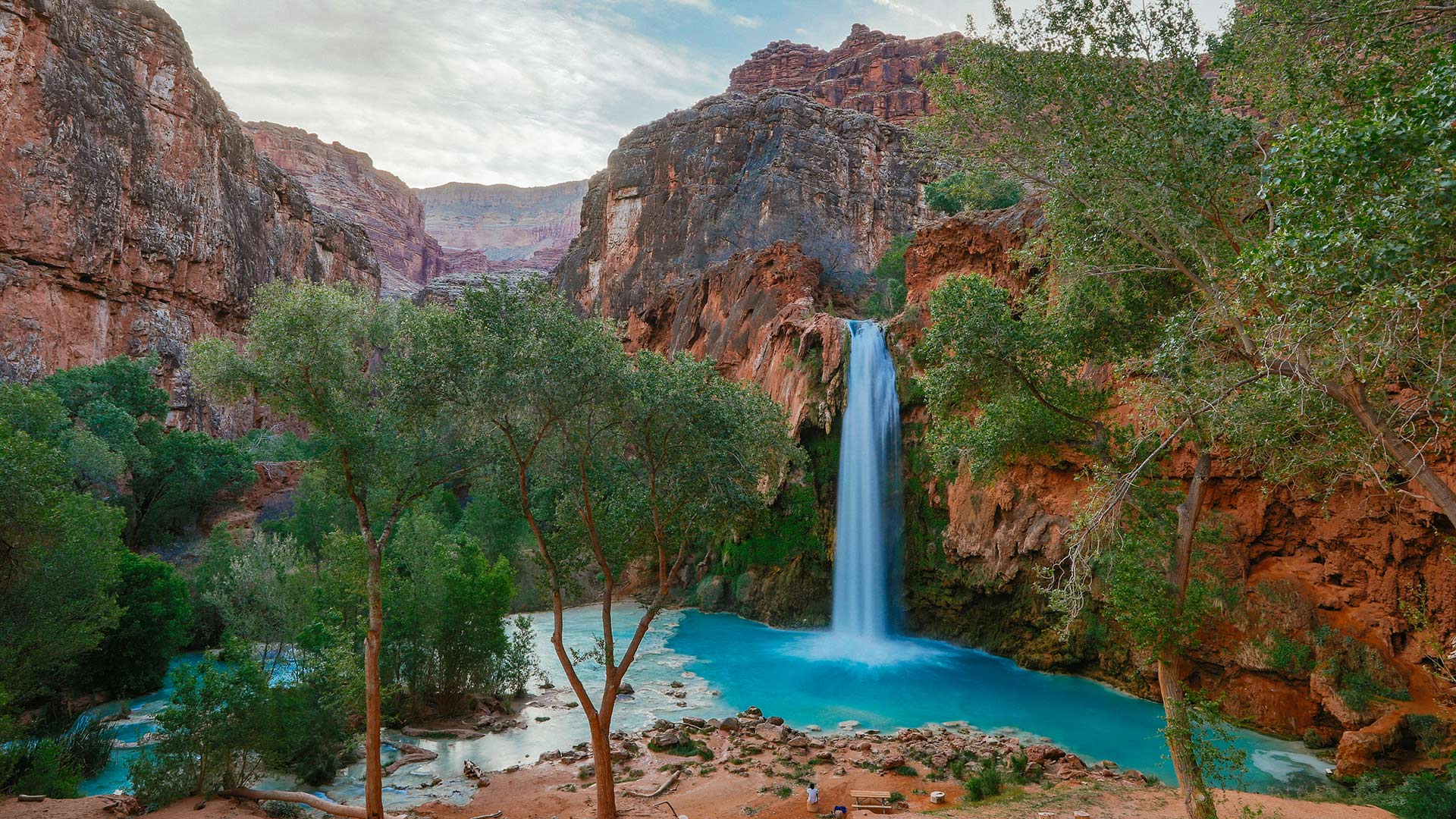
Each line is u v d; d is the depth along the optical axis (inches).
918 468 1576.0
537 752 920.9
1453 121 277.6
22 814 649.0
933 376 744.3
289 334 674.8
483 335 609.3
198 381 683.4
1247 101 594.6
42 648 848.3
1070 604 571.8
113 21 2987.2
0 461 738.8
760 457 734.5
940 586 1518.2
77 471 1718.8
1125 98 576.1
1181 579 557.9
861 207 3688.5
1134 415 941.8
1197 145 536.4
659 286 3590.1
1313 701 920.9
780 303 2237.9
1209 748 502.3
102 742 874.1
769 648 1508.4
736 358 2299.5
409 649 1050.7
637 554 743.1
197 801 723.4
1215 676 1035.3
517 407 621.3
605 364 627.5
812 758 855.1
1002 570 1341.0
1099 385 1066.1
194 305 3307.1
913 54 5017.2
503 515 1991.9
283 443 2883.9
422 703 1048.2
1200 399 506.0
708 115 4037.9
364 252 5275.6
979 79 621.0
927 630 1552.7
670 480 687.7
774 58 5821.9
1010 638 1389.0
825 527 1732.3
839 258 3294.8
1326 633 927.0
